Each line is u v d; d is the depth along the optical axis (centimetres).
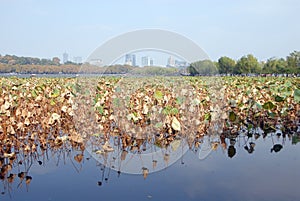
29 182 314
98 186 301
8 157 395
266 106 511
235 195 277
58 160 386
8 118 440
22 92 636
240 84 876
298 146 454
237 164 367
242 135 524
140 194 280
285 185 300
